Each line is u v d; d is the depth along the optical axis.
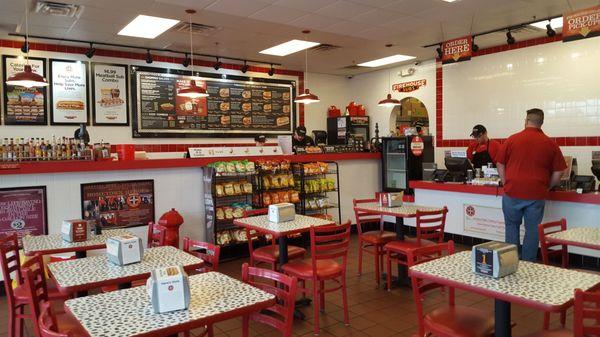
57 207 5.50
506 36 7.17
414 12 5.98
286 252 4.48
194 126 8.85
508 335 2.50
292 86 10.20
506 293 2.26
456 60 6.66
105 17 5.95
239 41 7.44
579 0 5.55
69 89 7.53
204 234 6.64
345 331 4.05
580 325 2.06
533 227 4.92
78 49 7.59
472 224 6.80
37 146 5.69
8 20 6.02
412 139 8.21
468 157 7.63
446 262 2.87
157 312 2.10
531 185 4.87
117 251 3.03
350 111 10.51
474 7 5.80
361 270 5.87
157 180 6.21
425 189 7.45
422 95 9.40
